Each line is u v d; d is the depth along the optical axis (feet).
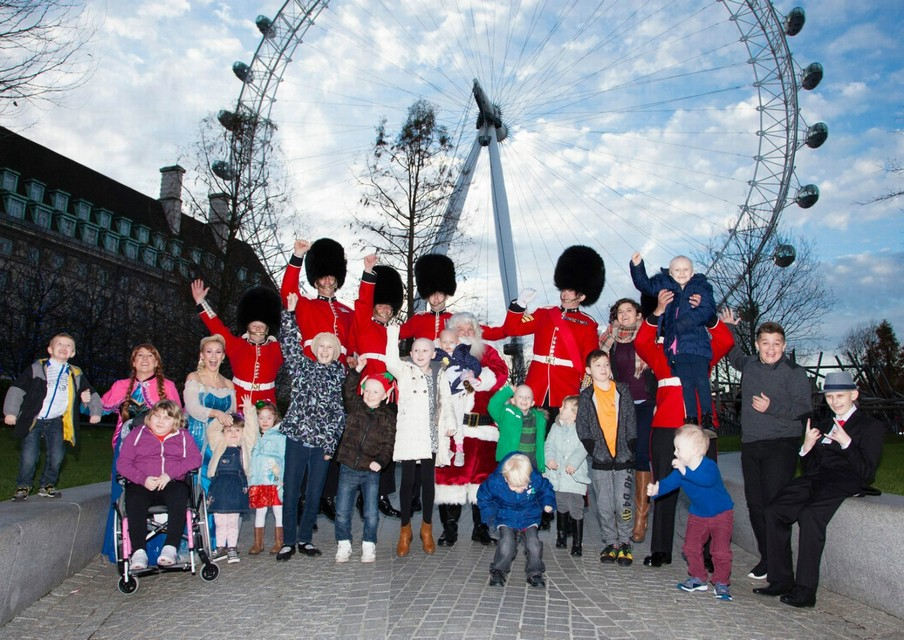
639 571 22.82
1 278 104.27
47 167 187.32
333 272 31.63
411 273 72.74
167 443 21.45
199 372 25.79
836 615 18.16
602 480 24.31
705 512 20.07
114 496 22.44
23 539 18.06
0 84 34.24
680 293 23.76
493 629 16.49
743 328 116.67
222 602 19.02
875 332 186.19
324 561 24.09
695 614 17.97
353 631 16.35
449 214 74.38
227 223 72.90
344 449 23.84
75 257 169.07
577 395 27.66
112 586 20.81
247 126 75.25
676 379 24.07
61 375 24.97
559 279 30.58
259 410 26.11
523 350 54.29
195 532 22.25
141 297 95.96
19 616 17.76
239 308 32.55
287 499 24.59
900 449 41.47
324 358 24.90
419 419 25.39
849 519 19.43
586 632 16.33
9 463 38.11
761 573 22.21
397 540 28.53
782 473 21.84
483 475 26.78
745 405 22.76
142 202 211.00
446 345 27.20
